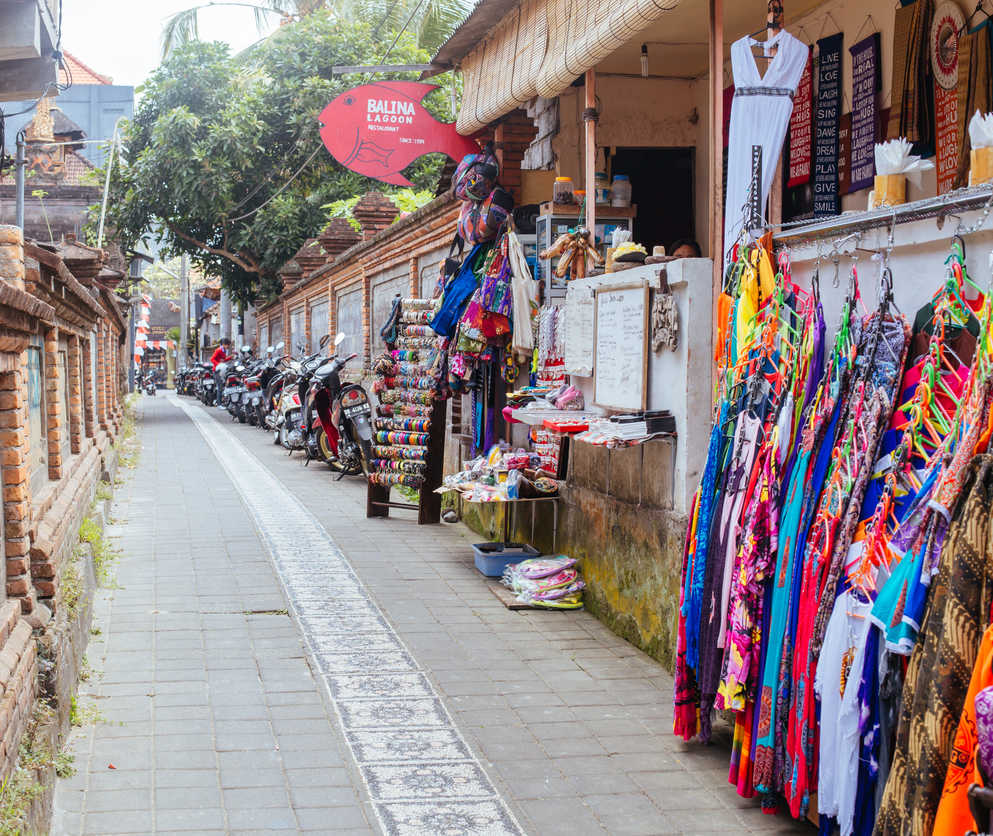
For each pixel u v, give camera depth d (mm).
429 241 11758
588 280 6734
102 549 7594
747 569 3951
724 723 4852
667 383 5652
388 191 24484
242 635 6031
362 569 7809
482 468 8055
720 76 5586
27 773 3340
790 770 3750
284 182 25312
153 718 4719
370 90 10047
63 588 5203
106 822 3723
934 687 2883
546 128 9695
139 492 11445
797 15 7199
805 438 3873
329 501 11172
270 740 4512
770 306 4266
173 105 24375
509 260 8039
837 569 3604
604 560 6527
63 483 6480
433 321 8609
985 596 2855
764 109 4801
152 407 30453
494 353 8828
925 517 3139
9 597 4254
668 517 5590
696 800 4047
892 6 6301
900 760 3047
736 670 3939
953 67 5707
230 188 24062
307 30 25250
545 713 4926
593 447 6770
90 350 10523
